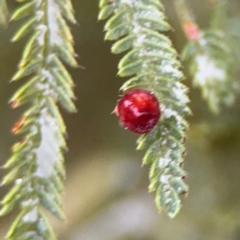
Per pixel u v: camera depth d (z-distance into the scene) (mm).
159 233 300
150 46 151
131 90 150
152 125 148
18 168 147
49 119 150
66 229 344
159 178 148
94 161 377
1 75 321
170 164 149
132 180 352
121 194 349
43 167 148
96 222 337
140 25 152
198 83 179
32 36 151
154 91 151
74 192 367
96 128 378
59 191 147
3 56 305
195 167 284
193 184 285
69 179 380
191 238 277
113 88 356
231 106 231
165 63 151
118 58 336
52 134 149
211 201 279
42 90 150
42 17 151
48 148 149
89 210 350
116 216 333
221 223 271
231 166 277
